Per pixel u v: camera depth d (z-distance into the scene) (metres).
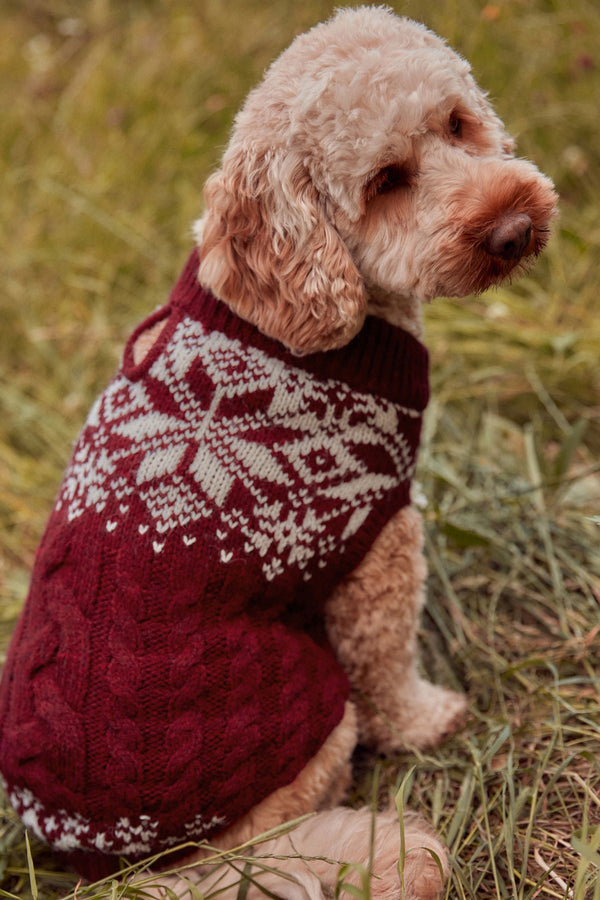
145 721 1.53
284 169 1.61
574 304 3.05
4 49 4.64
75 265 3.57
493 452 2.69
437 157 1.64
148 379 1.67
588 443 2.73
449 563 2.41
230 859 1.50
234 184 1.66
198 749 1.55
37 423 3.07
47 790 1.57
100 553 1.59
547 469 2.59
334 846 1.55
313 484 1.65
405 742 1.96
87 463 1.69
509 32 3.77
